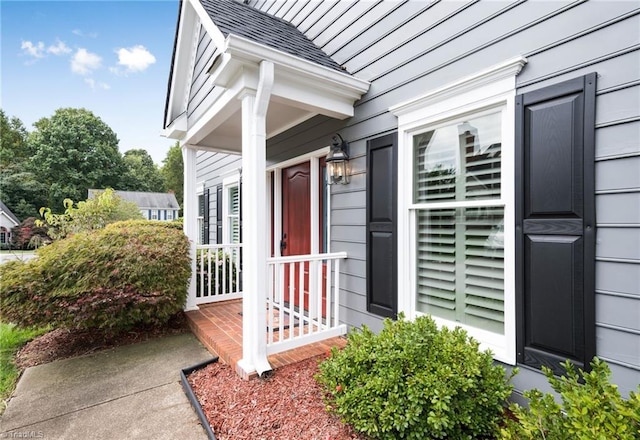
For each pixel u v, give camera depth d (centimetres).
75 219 768
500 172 214
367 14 304
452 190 245
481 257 229
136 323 398
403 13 271
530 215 192
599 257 165
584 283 169
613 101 161
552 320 182
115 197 1082
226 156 718
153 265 364
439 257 258
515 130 198
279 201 468
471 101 223
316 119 375
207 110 331
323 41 356
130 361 308
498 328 219
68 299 322
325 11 354
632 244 155
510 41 203
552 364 182
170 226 479
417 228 274
